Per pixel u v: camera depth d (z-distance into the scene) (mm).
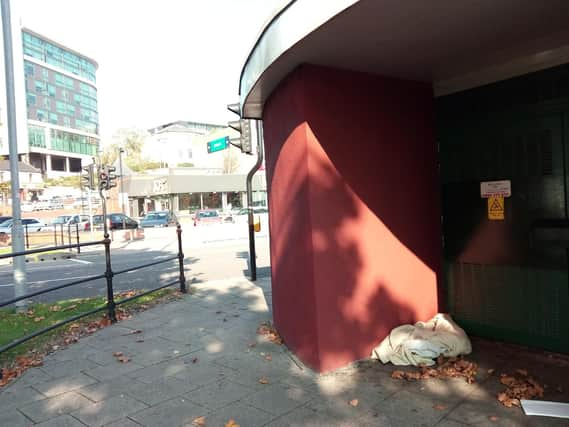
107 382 4059
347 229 4000
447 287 4785
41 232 28578
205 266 12617
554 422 2953
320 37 3207
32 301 8453
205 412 3369
